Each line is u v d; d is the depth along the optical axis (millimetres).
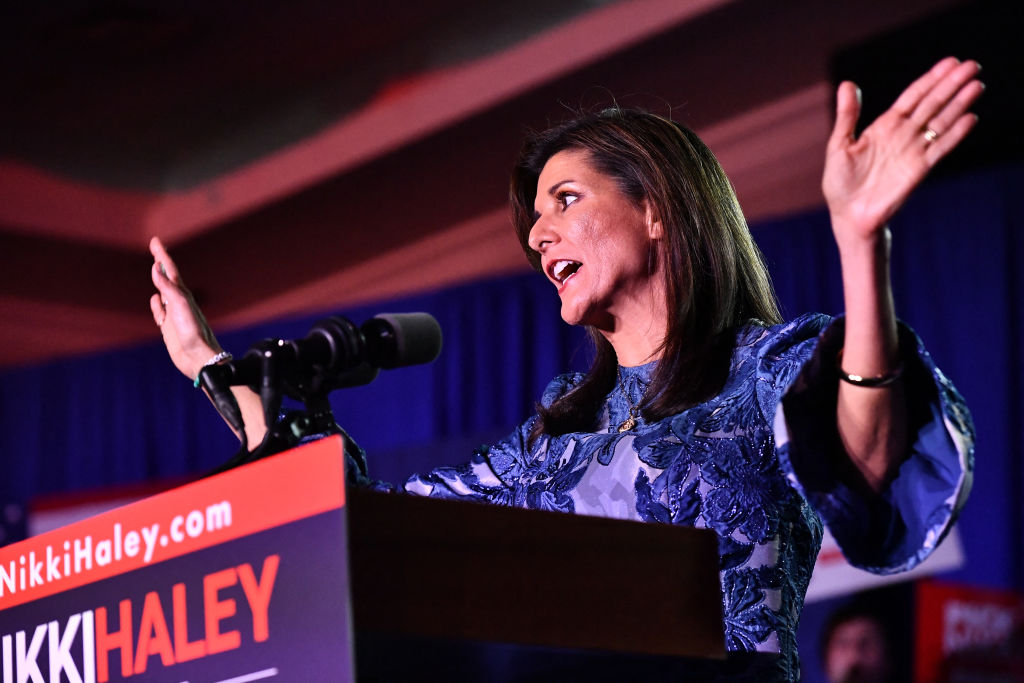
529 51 8320
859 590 5285
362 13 8211
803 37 7410
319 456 1311
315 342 1751
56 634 1546
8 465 11242
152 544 1449
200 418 10484
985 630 5387
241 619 1347
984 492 6699
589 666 1542
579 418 2215
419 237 9930
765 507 1864
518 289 8812
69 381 11109
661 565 1525
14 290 10766
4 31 8109
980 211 6930
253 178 9906
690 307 2080
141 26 8148
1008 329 6797
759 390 1932
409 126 8945
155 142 9961
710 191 2188
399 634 1300
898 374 1640
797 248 7566
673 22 7562
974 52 6605
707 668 1766
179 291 2334
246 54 8648
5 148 9805
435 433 8836
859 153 1606
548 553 1437
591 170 2258
